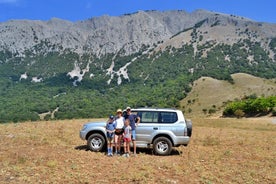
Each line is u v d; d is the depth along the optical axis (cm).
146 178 1067
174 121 1515
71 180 1011
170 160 1392
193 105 16038
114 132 1462
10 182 959
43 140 1788
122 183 1009
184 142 1502
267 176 1167
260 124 4434
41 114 18700
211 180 1088
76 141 1838
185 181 1063
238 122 4812
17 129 2361
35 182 970
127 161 1334
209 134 2617
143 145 1513
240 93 17088
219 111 10631
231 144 1991
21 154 1370
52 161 1227
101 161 1309
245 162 1410
